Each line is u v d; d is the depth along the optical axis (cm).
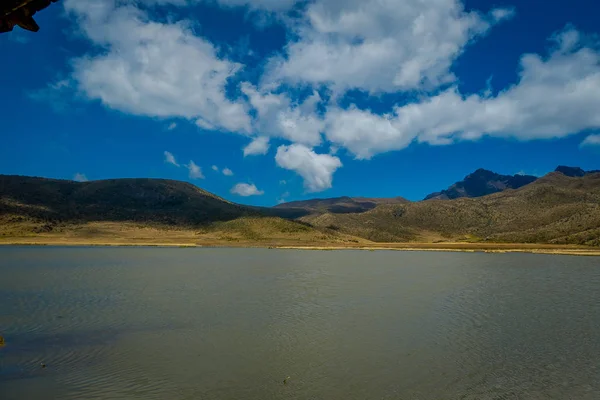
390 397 1523
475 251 11812
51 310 2958
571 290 4062
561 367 1833
